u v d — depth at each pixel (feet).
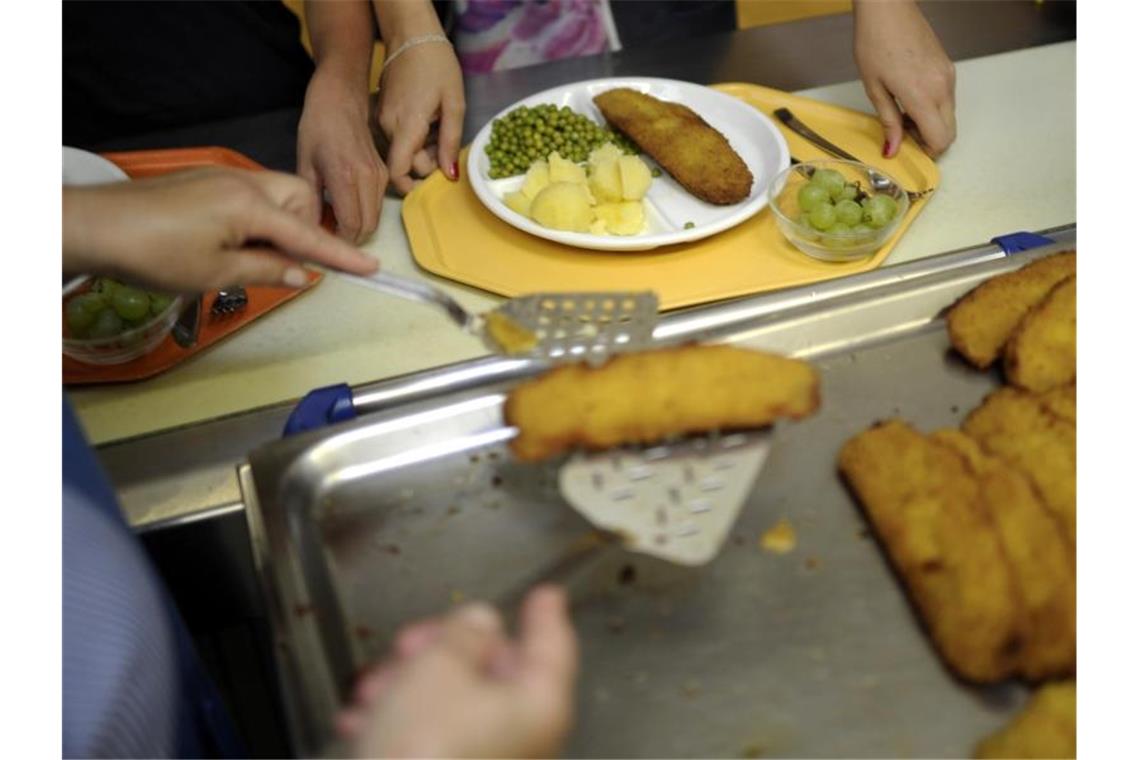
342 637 1.80
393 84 3.80
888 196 3.26
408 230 3.38
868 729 1.65
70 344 2.70
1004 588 1.74
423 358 2.86
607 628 1.79
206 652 2.68
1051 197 3.37
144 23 5.09
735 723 1.66
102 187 2.02
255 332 2.97
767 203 3.31
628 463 1.90
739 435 1.94
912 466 1.96
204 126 4.26
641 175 3.40
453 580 1.89
